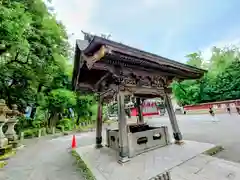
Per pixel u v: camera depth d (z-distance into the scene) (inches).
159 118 1010.7
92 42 142.1
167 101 284.7
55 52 561.9
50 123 749.3
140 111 367.9
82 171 184.9
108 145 297.6
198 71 256.2
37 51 477.1
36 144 422.0
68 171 190.5
